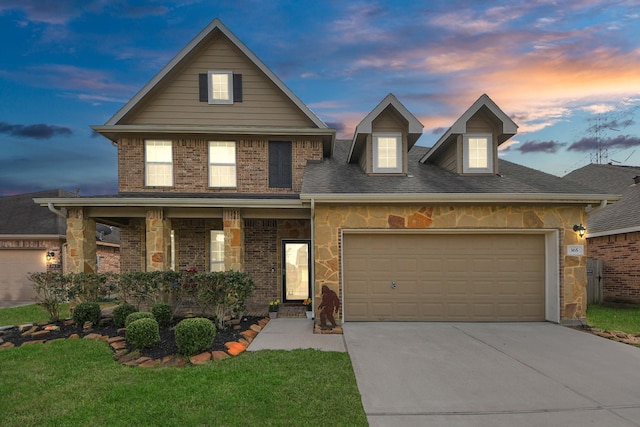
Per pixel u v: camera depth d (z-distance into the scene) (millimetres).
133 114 10930
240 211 9445
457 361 5594
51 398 4016
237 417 3615
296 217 9539
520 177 9906
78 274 7918
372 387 4547
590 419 3777
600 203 8195
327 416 3693
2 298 14500
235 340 6383
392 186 8883
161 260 9273
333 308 7754
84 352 5578
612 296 12250
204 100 11109
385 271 8602
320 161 11391
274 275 10945
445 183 9211
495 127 10055
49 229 14820
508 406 4055
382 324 8211
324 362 5348
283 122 11211
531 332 7504
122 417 3594
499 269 8609
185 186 10953
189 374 4723
